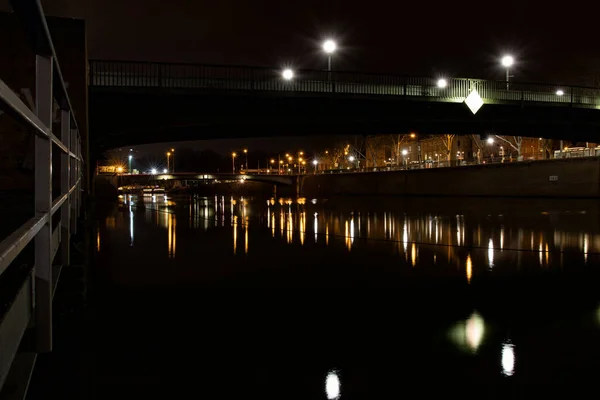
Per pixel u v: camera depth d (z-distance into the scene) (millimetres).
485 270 12656
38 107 3395
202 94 30125
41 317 3453
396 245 18000
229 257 14328
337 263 13523
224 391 5125
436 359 6090
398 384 5336
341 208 49406
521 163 61656
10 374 3375
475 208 47250
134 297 9180
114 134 30578
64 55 20031
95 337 6816
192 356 6129
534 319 7945
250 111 33031
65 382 5273
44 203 3434
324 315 8039
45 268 3461
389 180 81312
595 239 20484
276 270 12266
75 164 8914
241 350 6355
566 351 6410
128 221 26922
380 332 7180
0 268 1833
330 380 5434
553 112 42062
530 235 22328
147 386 5223
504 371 5723
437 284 10750
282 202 65188
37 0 2473
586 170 55062
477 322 7719
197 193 133000
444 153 126250
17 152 14359
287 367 5797
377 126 39469
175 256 14289
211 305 8633
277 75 31875
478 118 39500
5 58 15414
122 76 28766
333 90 33094
